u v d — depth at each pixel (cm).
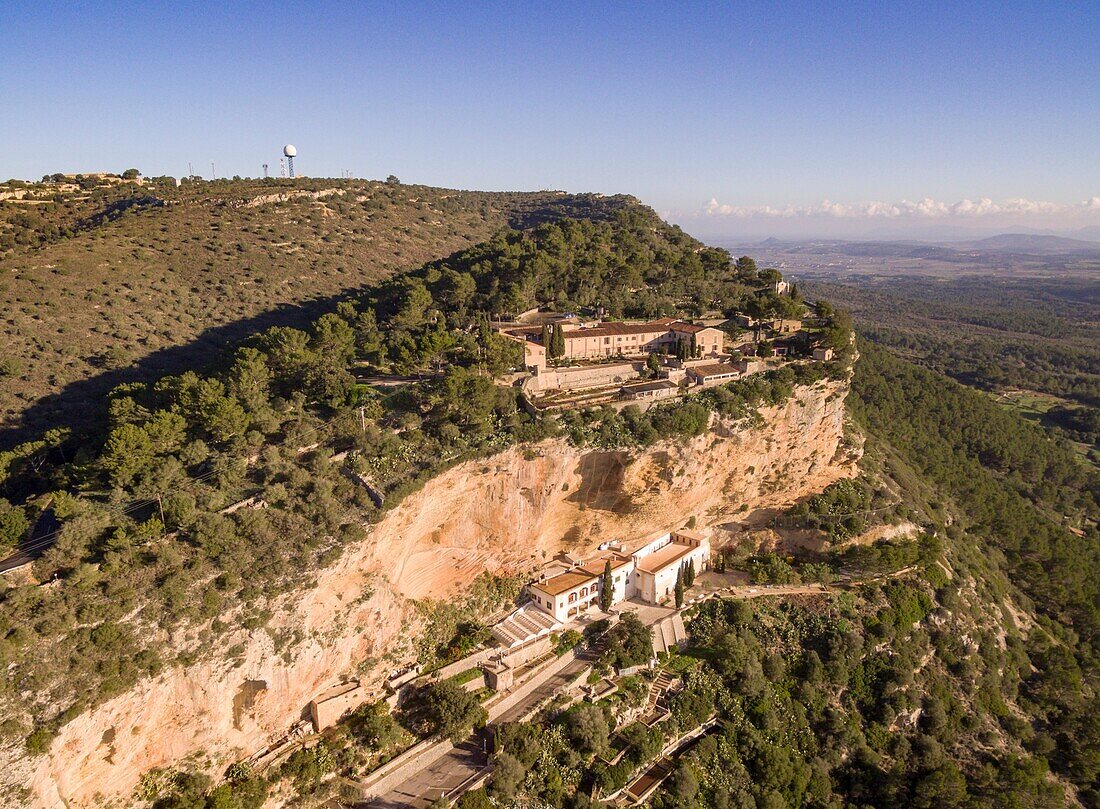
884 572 7938
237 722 4994
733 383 7931
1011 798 6291
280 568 5078
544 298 11119
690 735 6334
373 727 5434
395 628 6041
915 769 6575
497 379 7612
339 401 6962
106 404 8238
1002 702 7356
